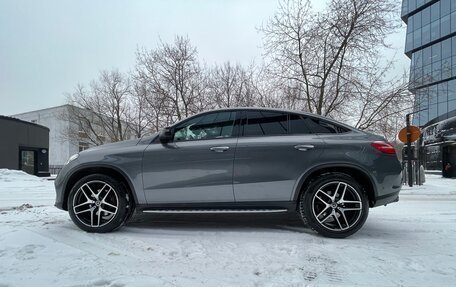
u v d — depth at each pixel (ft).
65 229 16.28
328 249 13.58
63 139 157.07
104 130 128.36
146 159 15.88
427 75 53.06
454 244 14.57
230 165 15.43
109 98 111.86
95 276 10.84
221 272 11.33
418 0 125.59
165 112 73.67
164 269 11.54
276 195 15.31
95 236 15.25
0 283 10.33
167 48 74.28
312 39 52.90
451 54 115.03
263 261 12.35
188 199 15.67
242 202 15.51
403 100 50.75
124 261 12.26
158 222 18.26
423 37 124.36
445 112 112.16
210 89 74.79
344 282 10.64
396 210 24.02
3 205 27.78
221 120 16.47
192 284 10.37
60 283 10.35
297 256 12.82
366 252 13.30
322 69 53.98
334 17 51.75
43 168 99.45
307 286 10.35
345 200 15.10
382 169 15.08
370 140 15.51
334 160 15.06
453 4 114.42
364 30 50.55
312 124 16.06
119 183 15.93
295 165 15.21
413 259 12.59
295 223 18.07
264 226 17.39
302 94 57.31
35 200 31.73
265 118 16.30
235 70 76.69
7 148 84.43
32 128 93.66
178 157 15.72
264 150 15.38
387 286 10.39
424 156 111.65
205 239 14.96
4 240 14.26
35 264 11.85
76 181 16.74
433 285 10.45
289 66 54.95
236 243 14.38
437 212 23.02
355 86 52.65
